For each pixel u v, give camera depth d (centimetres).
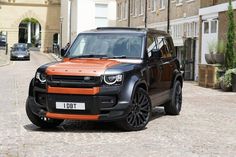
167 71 1209
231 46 2284
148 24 4125
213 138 931
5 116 1213
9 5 7925
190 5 3084
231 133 995
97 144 856
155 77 1115
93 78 955
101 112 967
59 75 969
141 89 1014
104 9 5872
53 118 988
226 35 2445
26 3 7988
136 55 1077
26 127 1048
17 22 7981
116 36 1127
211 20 2698
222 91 2141
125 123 980
